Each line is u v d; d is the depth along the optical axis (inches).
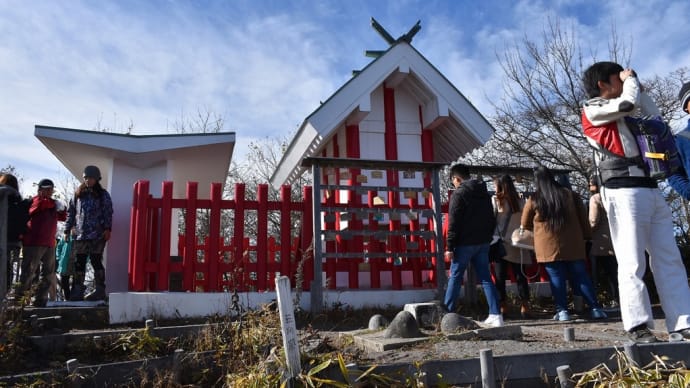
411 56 371.9
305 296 289.0
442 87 377.4
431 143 401.4
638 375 129.2
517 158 721.6
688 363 140.6
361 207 312.3
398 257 310.7
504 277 292.4
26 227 265.9
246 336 166.6
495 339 182.4
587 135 175.8
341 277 382.3
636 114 168.7
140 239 279.9
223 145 388.5
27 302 221.1
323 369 129.9
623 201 164.2
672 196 564.4
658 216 167.0
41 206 274.7
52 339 187.3
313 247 294.8
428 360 139.3
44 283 272.4
